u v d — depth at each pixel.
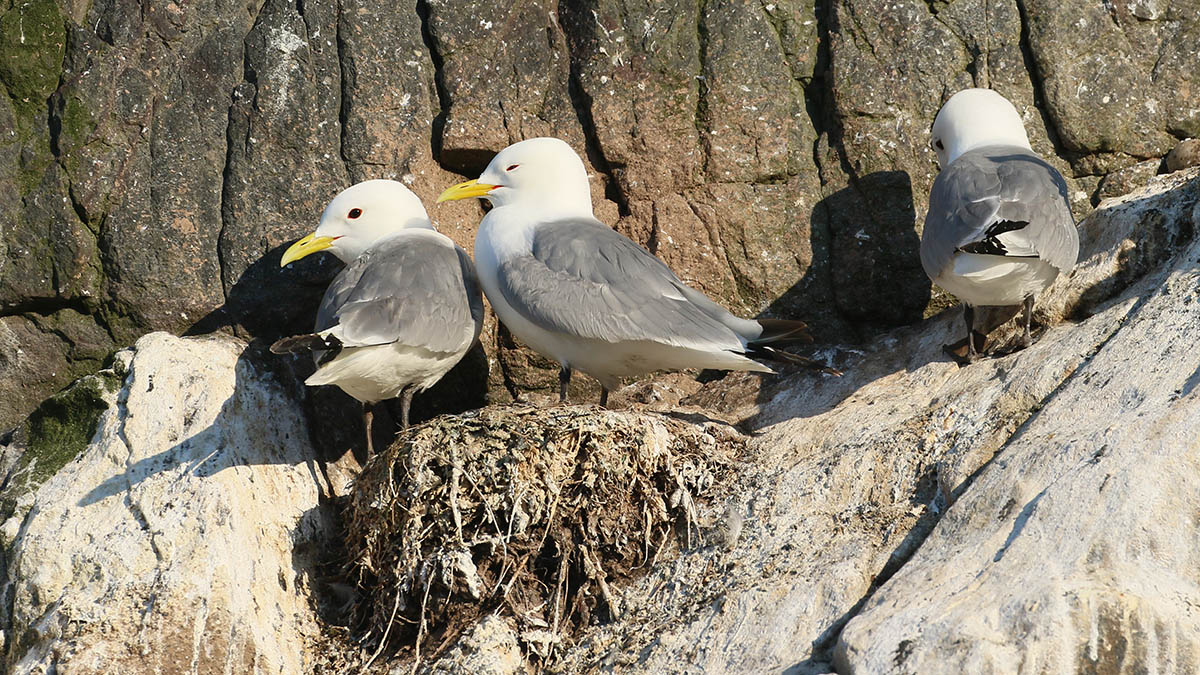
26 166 11.90
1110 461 8.05
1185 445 7.94
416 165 12.07
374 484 9.59
